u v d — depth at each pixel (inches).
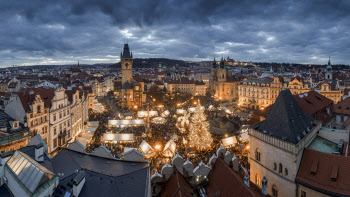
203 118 2972.4
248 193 1229.1
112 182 1096.8
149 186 1192.2
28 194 882.1
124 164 1360.7
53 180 991.0
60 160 1353.3
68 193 988.6
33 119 2484.0
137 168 1315.2
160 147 2869.1
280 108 1720.0
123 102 6653.5
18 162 1076.5
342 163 1386.6
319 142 1836.9
